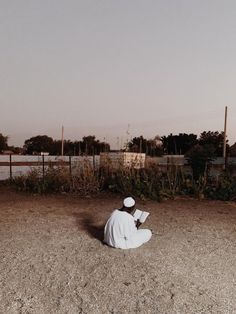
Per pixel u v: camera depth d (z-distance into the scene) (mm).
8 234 6574
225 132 30016
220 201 10406
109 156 12938
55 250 5656
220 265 5125
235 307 3910
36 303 3943
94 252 5566
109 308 3865
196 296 4152
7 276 4621
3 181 13859
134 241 5762
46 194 11328
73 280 4527
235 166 14328
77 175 11984
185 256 5477
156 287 4363
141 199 10352
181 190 11117
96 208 9141
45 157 14766
